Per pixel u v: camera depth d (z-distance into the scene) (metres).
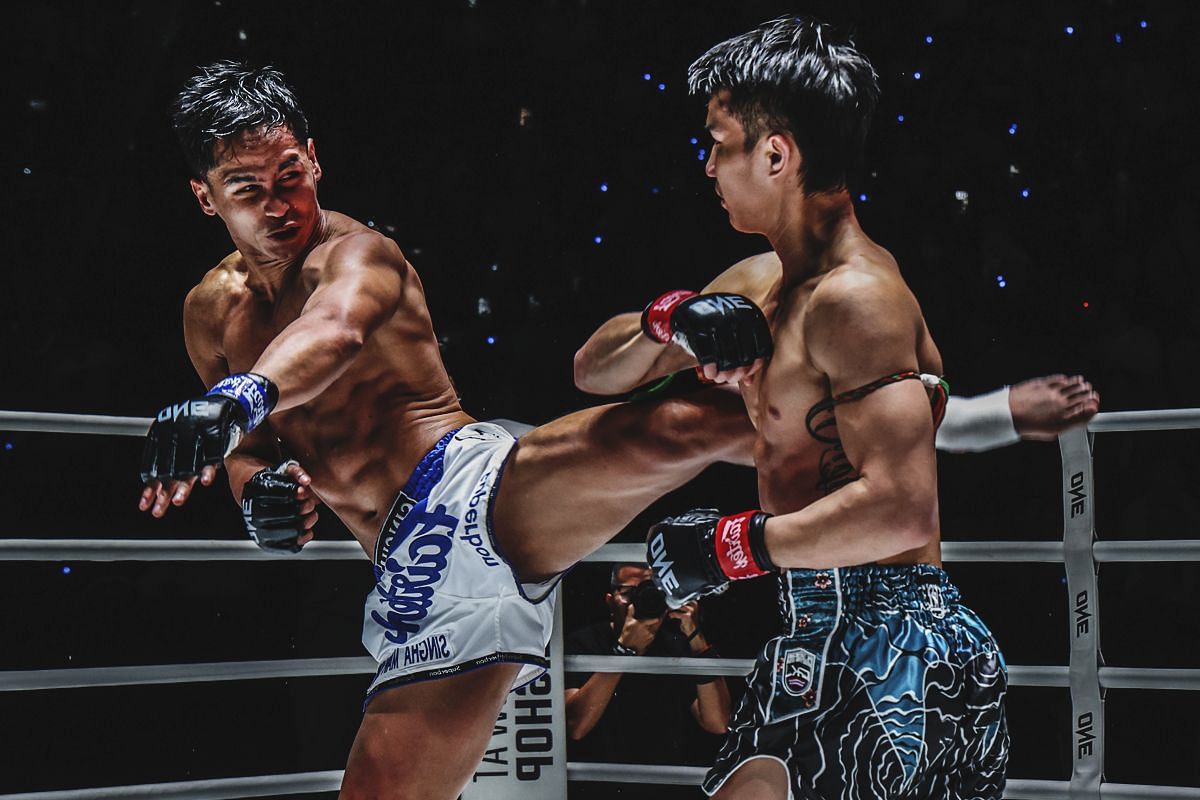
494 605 2.34
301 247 2.48
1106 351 5.31
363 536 2.56
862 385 1.75
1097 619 2.93
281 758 5.18
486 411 6.25
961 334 5.80
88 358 5.65
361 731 2.38
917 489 1.71
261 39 6.30
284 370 2.06
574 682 4.67
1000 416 2.18
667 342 1.96
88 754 4.92
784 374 1.88
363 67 6.44
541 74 6.51
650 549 1.88
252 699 5.26
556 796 3.13
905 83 6.18
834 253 1.88
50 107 5.82
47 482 5.50
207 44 6.18
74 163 5.88
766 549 1.78
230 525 5.61
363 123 6.46
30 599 5.07
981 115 6.08
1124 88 5.89
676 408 2.18
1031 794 2.93
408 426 2.47
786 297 1.92
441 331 6.37
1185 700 4.65
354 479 2.51
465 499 2.35
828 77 1.87
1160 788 2.84
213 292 2.68
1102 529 5.14
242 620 5.30
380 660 2.43
